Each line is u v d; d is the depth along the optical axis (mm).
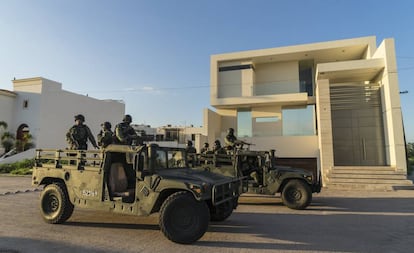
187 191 5418
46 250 4883
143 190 5641
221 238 5684
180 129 52469
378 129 18438
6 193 11773
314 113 22125
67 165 6734
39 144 24984
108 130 7625
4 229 6223
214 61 24109
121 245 5176
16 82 26219
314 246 5219
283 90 22641
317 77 20078
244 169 9992
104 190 6070
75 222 6898
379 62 17531
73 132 7984
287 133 22297
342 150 18953
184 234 5207
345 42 21203
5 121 25188
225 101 23125
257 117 23859
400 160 15641
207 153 10562
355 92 19156
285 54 22766
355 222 7234
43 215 6789
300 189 9172
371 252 4922
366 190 14172
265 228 6555
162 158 6293
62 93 27719
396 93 16375
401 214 8305
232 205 7113
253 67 24297
